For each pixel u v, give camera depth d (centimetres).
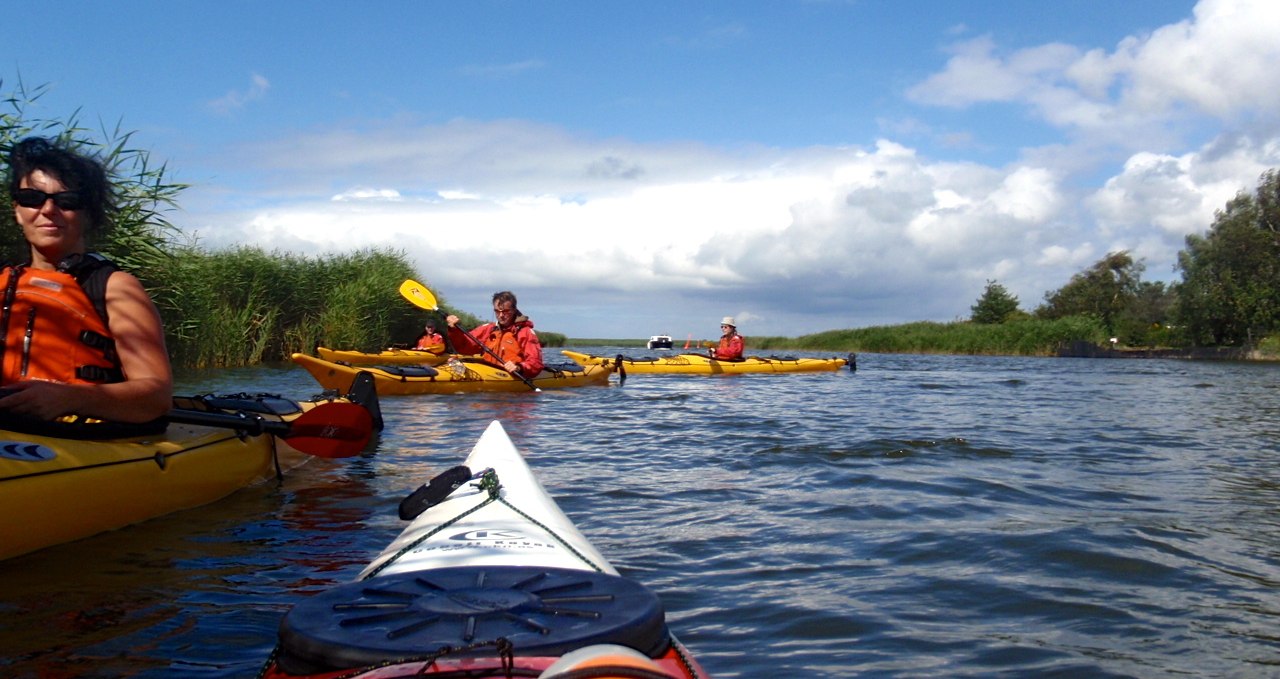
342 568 324
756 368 1847
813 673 243
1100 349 3788
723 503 460
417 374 1064
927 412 998
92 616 267
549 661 141
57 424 336
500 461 323
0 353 318
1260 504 473
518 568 194
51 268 329
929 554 364
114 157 802
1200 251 4069
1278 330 3759
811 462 598
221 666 233
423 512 283
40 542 315
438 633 152
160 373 325
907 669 247
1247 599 312
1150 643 270
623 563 345
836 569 341
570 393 1162
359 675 138
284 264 1752
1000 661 254
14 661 232
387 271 1956
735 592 312
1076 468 593
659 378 1620
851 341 4641
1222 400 1269
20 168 318
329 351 1500
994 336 3988
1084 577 335
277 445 506
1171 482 541
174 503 388
